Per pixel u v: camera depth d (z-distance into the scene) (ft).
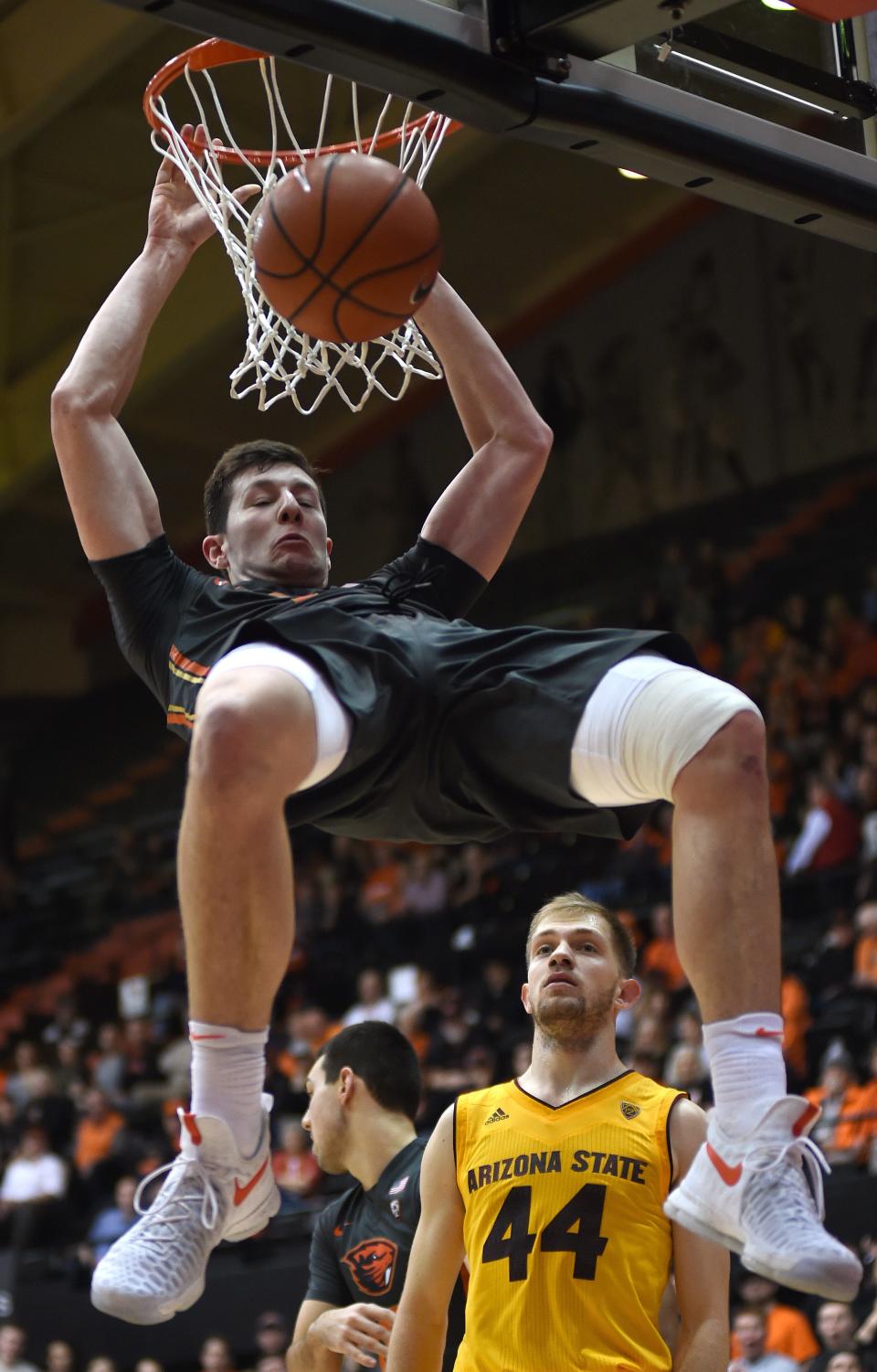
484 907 37.42
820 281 51.49
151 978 41.52
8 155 41.70
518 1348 7.85
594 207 51.96
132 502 8.02
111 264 46.44
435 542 8.37
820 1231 5.45
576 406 55.83
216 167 9.32
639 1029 27.61
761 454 52.11
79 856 54.54
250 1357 26.27
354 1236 9.94
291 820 6.78
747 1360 20.25
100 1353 27.17
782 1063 5.80
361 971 36.73
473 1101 8.64
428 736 6.84
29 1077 34.99
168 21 6.72
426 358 9.52
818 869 32.65
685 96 8.16
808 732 39.22
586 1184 8.08
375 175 6.48
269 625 6.48
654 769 6.18
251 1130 5.96
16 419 48.75
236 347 47.62
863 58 9.04
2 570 58.23
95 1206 30.01
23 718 59.41
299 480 8.19
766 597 46.75
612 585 52.80
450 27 7.32
